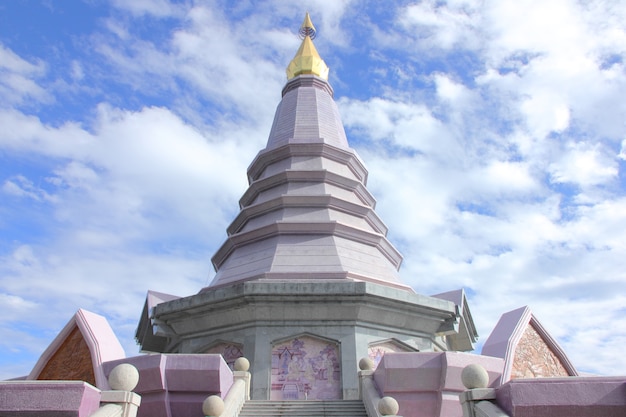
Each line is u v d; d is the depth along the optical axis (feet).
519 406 43.86
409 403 62.64
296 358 88.07
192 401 60.49
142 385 60.18
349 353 87.10
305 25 167.43
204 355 61.31
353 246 109.19
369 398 64.95
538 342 98.37
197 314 95.20
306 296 88.48
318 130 134.82
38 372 86.12
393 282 105.60
